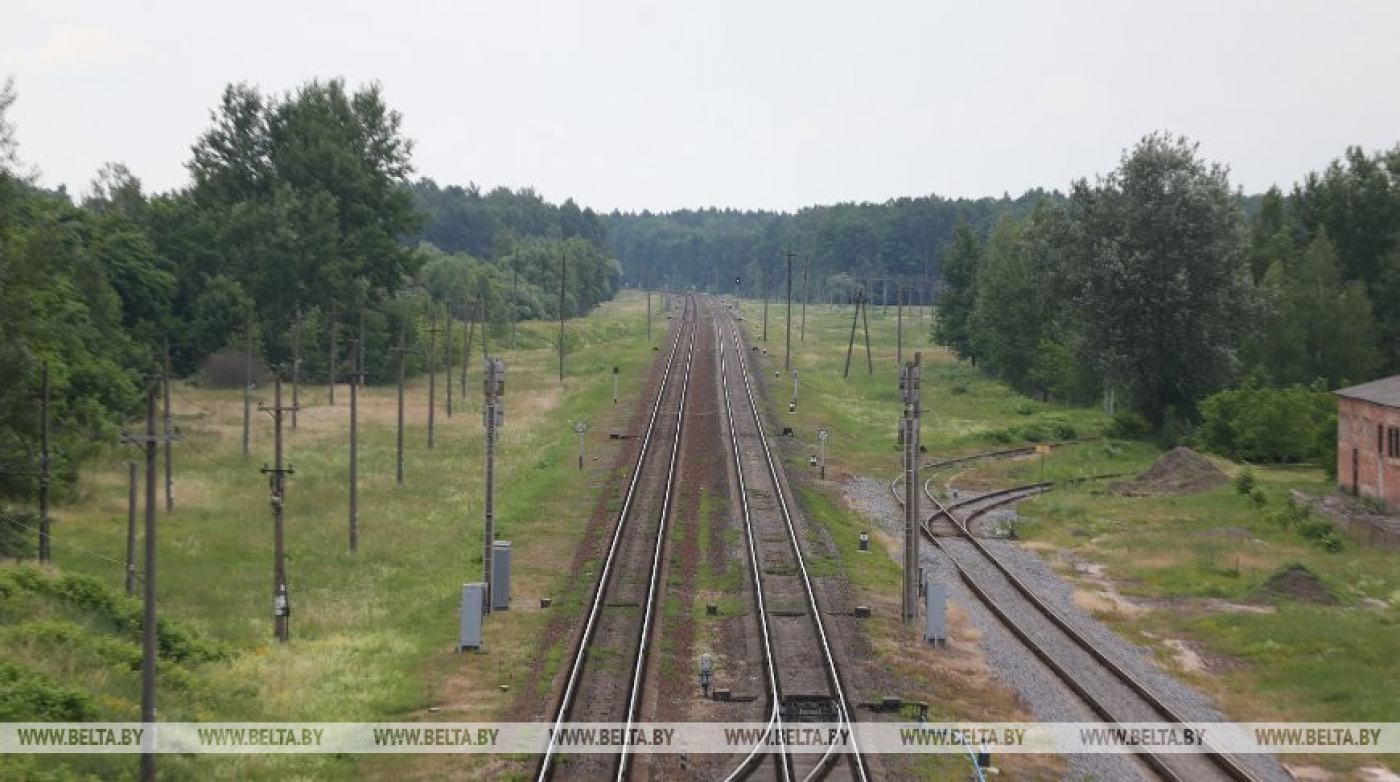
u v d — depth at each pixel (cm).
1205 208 7175
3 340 3881
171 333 9150
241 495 5184
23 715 2147
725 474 5384
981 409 9256
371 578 3834
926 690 2598
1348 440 5462
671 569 3709
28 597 2889
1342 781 2195
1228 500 5369
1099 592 3791
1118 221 7350
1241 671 2948
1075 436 7644
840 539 4300
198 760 2131
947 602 3441
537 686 2603
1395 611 3419
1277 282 7994
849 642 2945
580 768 2108
